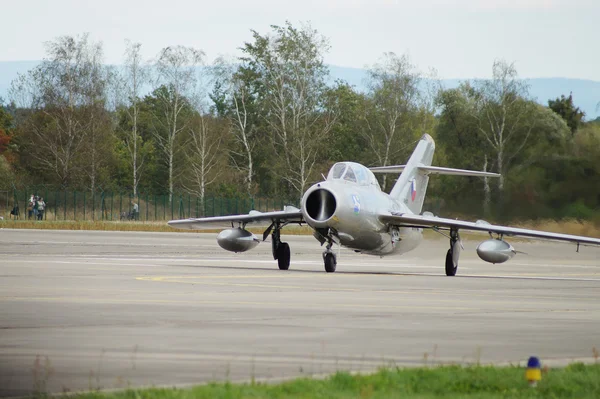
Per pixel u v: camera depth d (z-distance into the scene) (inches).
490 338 1159.0
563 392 805.9
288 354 1002.1
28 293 1680.6
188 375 869.2
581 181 4648.1
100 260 2960.1
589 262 3887.8
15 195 6830.7
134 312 1378.0
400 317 1379.2
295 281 2145.7
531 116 5821.9
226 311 1413.6
